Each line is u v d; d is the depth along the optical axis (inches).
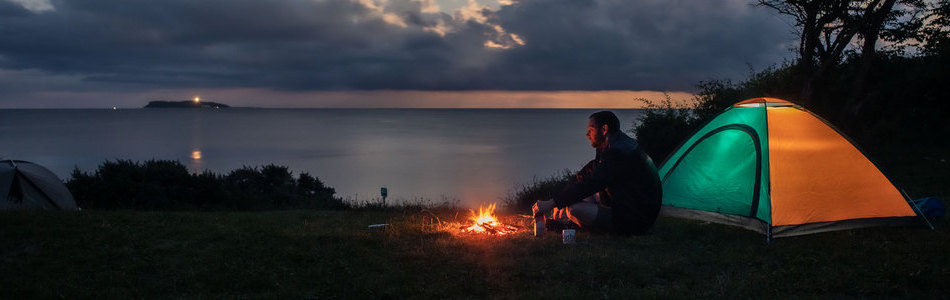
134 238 240.7
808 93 705.0
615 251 223.3
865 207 267.3
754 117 287.3
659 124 735.1
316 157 3011.8
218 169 2372.0
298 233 254.2
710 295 173.5
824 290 178.5
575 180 268.1
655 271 198.7
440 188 1628.9
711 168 300.8
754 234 262.5
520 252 222.4
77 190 573.6
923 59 747.4
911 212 268.2
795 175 267.0
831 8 669.3
